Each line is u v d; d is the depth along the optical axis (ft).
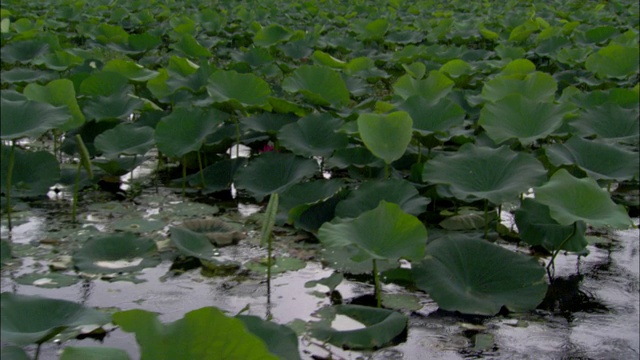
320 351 8.57
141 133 14.70
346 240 9.00
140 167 16.52
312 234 12.47
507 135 13.34
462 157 11.76
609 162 12.90
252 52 25.18
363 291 10.36
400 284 10.65
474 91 18.81
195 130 14.47
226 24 39.24
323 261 11.36
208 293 10.11
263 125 15.43
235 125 16.07
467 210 13.75
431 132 13.73
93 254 10.94
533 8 49.06
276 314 9.50
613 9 53.01
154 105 16.94
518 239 12.64
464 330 9.29
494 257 10.24
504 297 9.82
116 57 29.94
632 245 12.63
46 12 39.52
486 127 13.52
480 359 8.59
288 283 10.52
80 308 8.15
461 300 9.59
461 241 10.41
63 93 13.50
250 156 17.13
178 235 11.30
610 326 9.54
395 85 17.48
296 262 11.24
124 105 16.24
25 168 13.88
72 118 13.55
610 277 11.18
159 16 42.50
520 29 33.60
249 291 10.20
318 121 14.67
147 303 9.73
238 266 11.09
